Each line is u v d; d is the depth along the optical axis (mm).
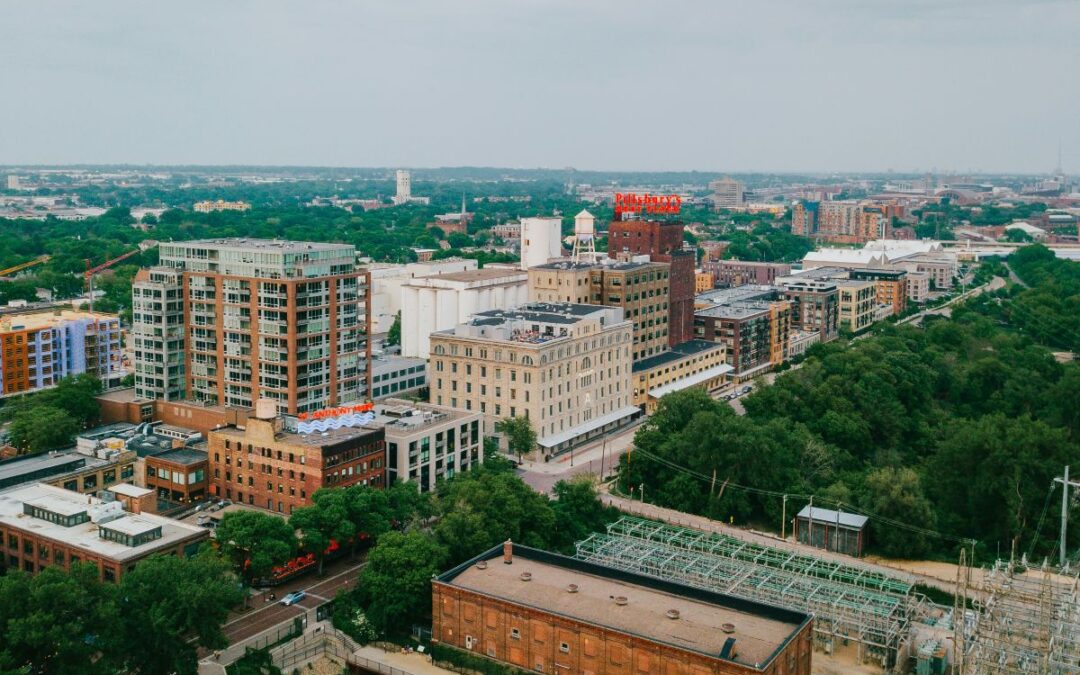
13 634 138625
